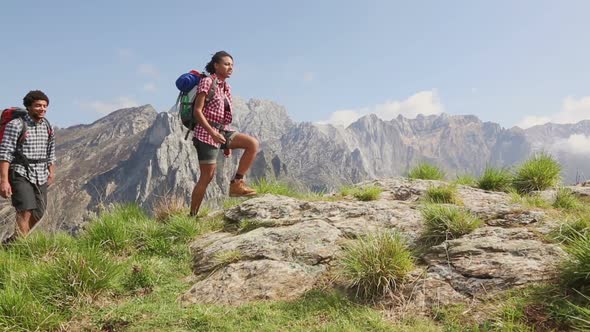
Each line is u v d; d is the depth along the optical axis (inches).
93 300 183.2
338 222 247.0
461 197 291.3
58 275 183.9
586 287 138.2
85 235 258.2
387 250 176.7
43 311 163.2
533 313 135.3
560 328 126.4
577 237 181.2
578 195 299.6
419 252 195.2
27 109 259.9
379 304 161.5
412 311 153.1
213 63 275.0
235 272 199.9
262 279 190.5
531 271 157.5
